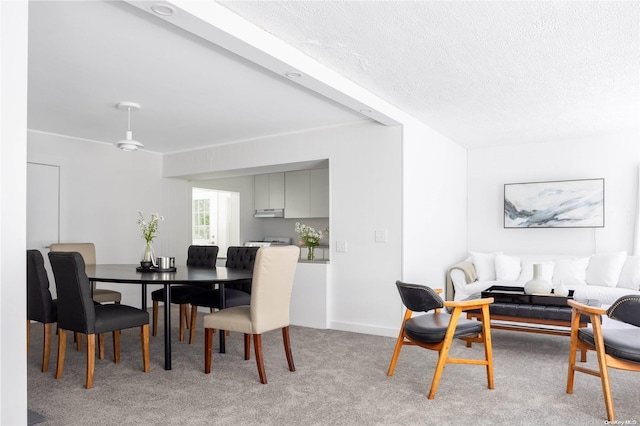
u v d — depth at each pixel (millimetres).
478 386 3127
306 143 5375
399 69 3457
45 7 2449
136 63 3271
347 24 2719
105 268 4422
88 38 2852
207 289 4641
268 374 3389
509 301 4074
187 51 3059
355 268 4969
